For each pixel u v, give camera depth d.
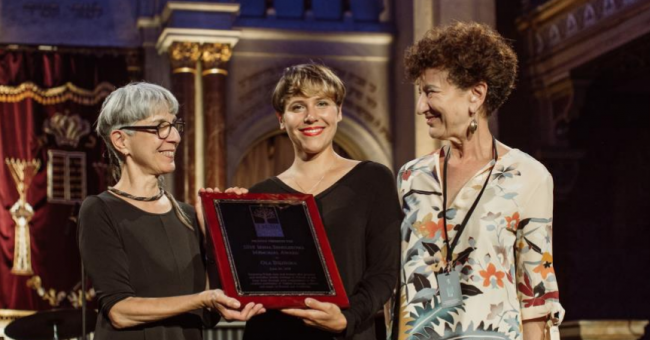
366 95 12.48
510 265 2.97
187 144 11.27
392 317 3.11
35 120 11.28
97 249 2.96
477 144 3.07
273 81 12.24
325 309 2.70
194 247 3.11
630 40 10.97
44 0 11.66
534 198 2.98
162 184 3.23
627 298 13.59
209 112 11.31
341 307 2.78
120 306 2.86
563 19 12.38
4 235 11.02
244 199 2.89
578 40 12.04
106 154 3.34
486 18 11.38
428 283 2.99
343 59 12.47
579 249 13.55
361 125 12.38
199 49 11.30
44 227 11.12
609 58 11.84
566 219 13.56
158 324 2.96
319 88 3.09
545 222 2.98
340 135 12.49
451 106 2.98
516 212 2.97
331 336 2.94
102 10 11.81
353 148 12.64
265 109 12.18
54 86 11.41
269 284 2.72
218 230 2.79
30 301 10.96
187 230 3.13
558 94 13.00
